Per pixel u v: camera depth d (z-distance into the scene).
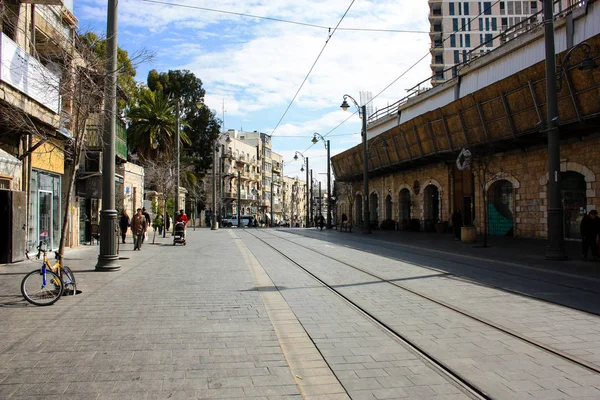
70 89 10.70
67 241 20.53
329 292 9.58
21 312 7.52
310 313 7.70
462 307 8.09
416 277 11.63
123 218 24.92
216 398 4.18
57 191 19.38
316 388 4.55
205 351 5.52
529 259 15.34
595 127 19.31
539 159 23.27
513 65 25.27
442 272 12.50
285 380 4.62
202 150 62.59
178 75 60.97
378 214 45.09
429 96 34.25
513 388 4.47
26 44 15.43
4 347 5.63
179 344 5.79
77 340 5.94
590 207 20.03
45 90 13.93
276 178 124.25
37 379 4.59
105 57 12.45
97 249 20.12
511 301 8.61
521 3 81.88
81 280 10.92
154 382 4.54
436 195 35.34
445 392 4.42
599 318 7.27
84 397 4.16
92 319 7.06
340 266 13.93
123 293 9.21
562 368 5.03
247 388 4.41
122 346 5.69
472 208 26.28
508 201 26.42
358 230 42.28
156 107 44.59
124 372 4.80
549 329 6.61
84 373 4.77
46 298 8.16
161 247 22.06
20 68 13.06
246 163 98.75
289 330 6.66
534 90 20.00
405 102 38.38
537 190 23.39
